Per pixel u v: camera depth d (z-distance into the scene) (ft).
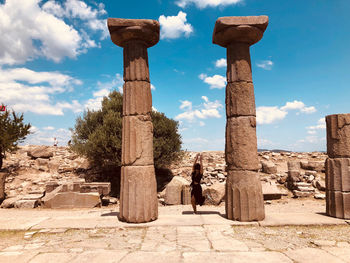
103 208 34.99
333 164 22.15
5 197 38.65
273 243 16.06
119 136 45.91
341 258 13.60
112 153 45.16
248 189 20.97
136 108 21.68
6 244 16.65
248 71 22.06
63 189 36.40
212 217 22.58
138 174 21.17
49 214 29.43
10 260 13.76
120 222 21.20
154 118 51.44
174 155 50.75
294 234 18.04
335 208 21.74
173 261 13.35
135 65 22.02
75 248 15.60
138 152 21.34
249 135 21.49
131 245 15.97
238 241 16.44
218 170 50.67
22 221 22.08
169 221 21.24
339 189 21.71
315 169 48.08
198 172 25.05
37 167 52.37
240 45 22.13
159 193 41.96
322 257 13.73
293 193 38.70
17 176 47.42
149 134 22.07
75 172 51.96
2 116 47.26
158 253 14.51
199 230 18.90
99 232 19.06
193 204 24.66
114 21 21.08
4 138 44.96
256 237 17.29
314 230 18.99
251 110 21.74
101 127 47.29
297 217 22.07
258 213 20.90
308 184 39.50
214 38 23.06
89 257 14.02
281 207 30.91
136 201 20.90
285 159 59.72
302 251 14.64
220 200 35.01
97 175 50.98
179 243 16.17
